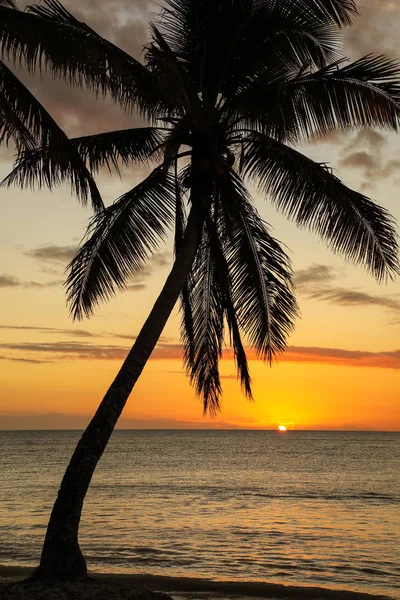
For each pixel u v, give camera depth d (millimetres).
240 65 12727
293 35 12531
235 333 13070
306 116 12211
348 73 11617
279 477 51125
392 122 11797
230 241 12664
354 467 63969
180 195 12680
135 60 11180
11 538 20906
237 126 12531
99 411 10055
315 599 12344
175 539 21281
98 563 16922
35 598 8438
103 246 11859
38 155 11094
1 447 116438
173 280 11070
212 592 12719
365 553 18906
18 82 9523
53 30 9734
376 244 11742
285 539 21453
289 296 12484
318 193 11711
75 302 12000
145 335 10602
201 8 12781
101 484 44531
